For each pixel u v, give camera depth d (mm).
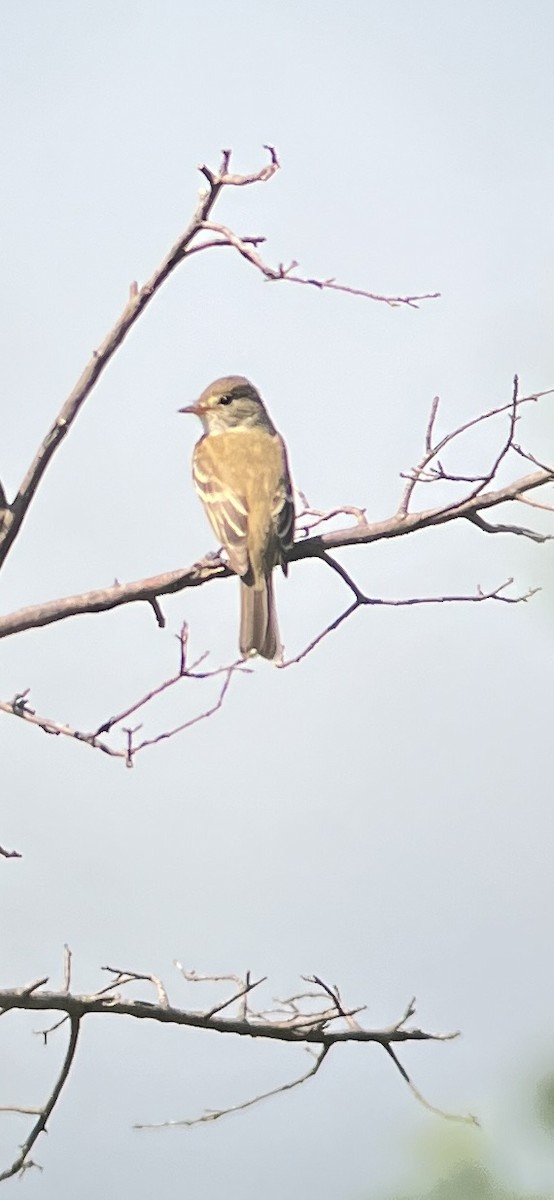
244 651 12195
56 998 10555
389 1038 10453
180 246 10375
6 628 11055
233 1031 10766
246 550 12516
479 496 11172
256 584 12383
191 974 11180
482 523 11258
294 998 11266
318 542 11758
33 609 11125
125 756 10469
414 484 11398
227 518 12820
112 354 10828
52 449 11008
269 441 14320
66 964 10898
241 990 10812
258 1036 10789
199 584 11617
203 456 13906
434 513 11289
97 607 11242
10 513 11102
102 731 10492
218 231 10219
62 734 10523
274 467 13688
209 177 10141
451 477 11250
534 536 11289
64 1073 10727
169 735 10500
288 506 12688
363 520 12203
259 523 12648
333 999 10656
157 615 11617
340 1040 10602
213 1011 10727
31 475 11070
